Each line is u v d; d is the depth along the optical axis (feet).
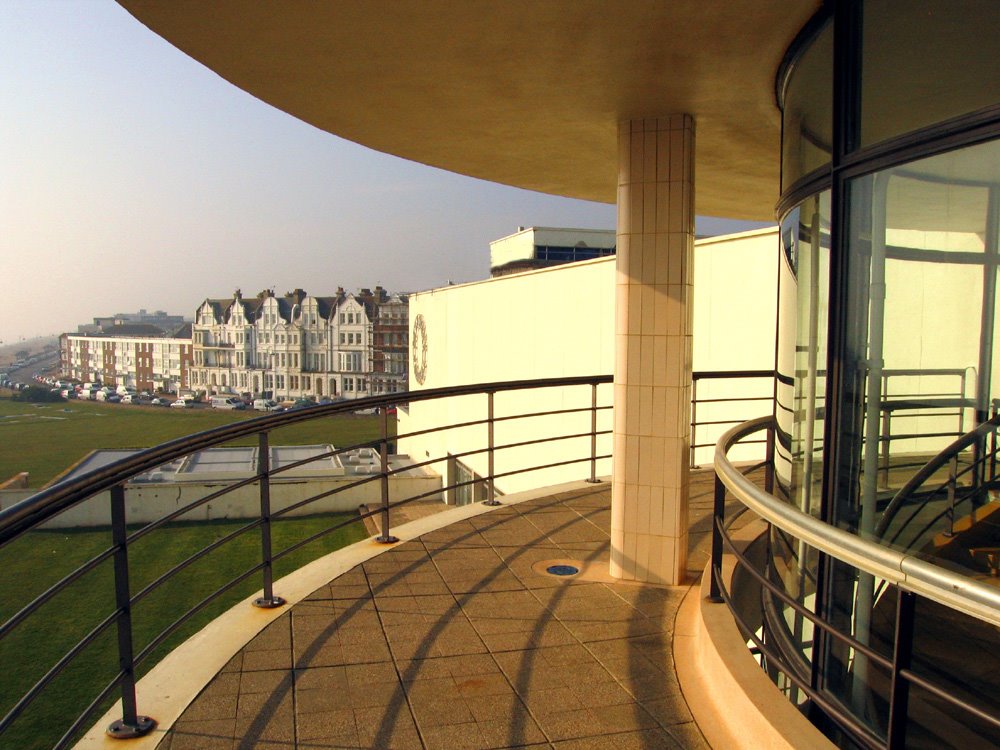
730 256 30.89
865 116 9.37
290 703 9.77
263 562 12.90
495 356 61.26
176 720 9.32
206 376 359.87
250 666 10.82
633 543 14.47
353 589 13.96
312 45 10.62
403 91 12.61
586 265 45.32
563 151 16.62
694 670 10.79
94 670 29.27
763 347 29.30
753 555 16.43
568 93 12.65
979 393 8.09
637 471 14.37
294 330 313.94
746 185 21.08
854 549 6.55
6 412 284.82
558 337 49.19
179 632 33.68
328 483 71.82
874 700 9.53
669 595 13.75
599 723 9.38
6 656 31.24
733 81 12.20
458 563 15.49
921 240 8.57
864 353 9.55
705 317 32.45
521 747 8.84
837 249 9.82
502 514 19.26
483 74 11.79
